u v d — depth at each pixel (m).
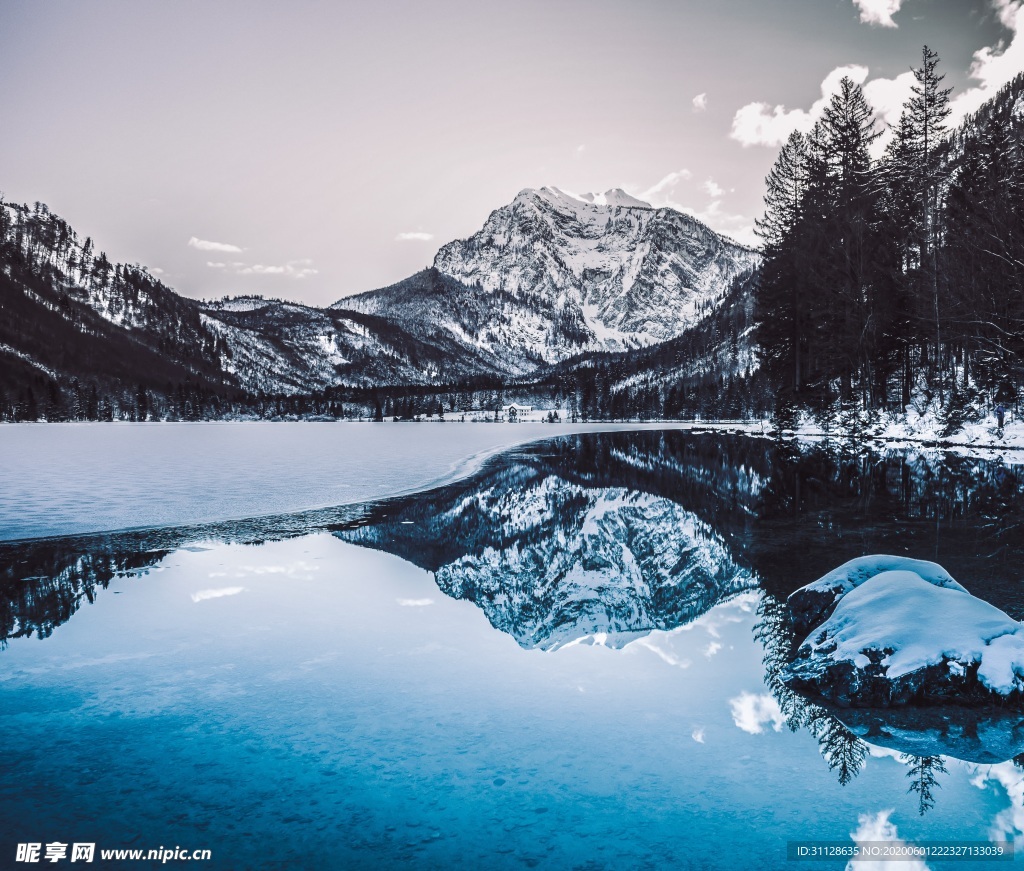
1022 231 37.41
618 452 48.69
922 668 6.70
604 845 4.53
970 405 38.12
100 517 19.09
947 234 43.97
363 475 32.38
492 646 8.75
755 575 12.12
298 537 16.42
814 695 6.98
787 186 57.66
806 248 51.62
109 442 70.19
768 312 56.72
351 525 18.19
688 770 5.51
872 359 46.41
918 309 43.12
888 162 50.09
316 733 6.20
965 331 40.53
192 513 19.89
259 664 8.07
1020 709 6.32
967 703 6.53
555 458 44.09
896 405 47.56
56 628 9.49
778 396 55.59
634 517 19.70
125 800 5.11
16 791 5.24
